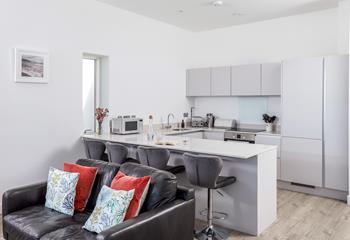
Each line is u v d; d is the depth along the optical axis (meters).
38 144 4.02
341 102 4.27
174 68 6.15
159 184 2.42
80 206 2.72
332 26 4.96
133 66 5.28
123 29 5.07
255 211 3.15
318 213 3.78
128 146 4.08
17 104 3.79
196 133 5.76
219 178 3.11
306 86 4.54
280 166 4.84
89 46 4.57
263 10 5.04
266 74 5.30
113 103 4.99
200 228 3.33
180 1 4.64
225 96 6.20
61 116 4.27
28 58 3.85
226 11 5.10
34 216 2.53
